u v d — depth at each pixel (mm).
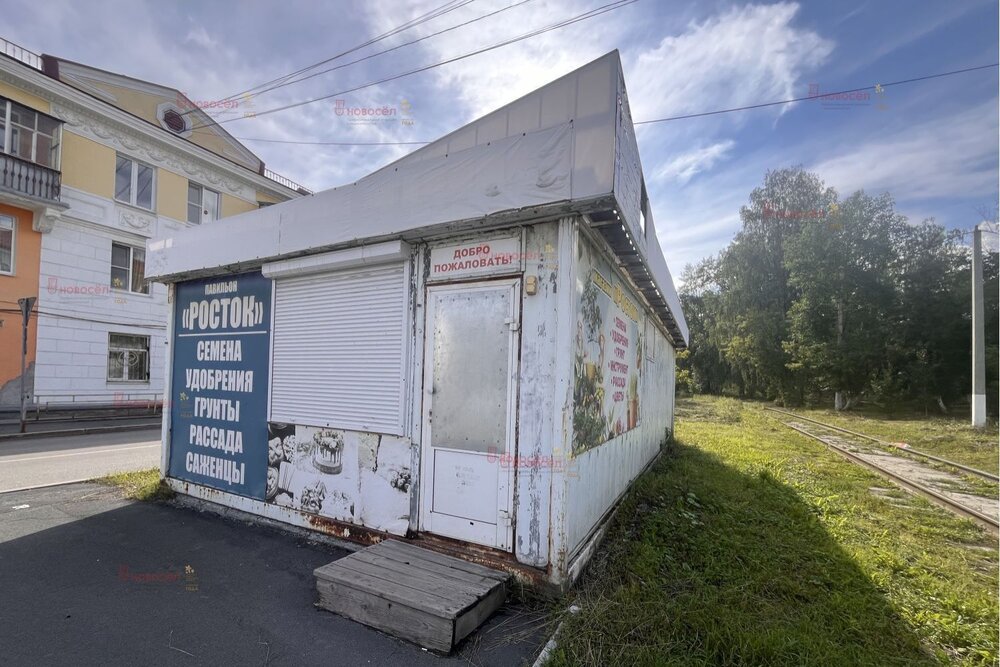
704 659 2799
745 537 5020
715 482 7508
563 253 3615
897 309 30734
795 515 5934
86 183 15711
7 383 13914
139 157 17375
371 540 4371
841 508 6488
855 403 31625
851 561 4473
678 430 16391
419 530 4117
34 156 14398
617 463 5516
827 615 3469
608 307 4887
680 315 10641
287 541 4742
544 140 3510
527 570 3547
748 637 2959
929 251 31453
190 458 6117
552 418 3568
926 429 18031
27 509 5645
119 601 3482
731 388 44219
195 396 6137
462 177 3867
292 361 5188
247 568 4098
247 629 3133
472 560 3791
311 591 3697
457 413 4008
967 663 2971
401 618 3043
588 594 3502
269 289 5480
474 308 3992
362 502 4500
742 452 11273
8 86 13992
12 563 4098
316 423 4906
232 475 5621
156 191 18016
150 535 4840
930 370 28484
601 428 4648
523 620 3250
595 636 2963
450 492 3990
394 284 4496
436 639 2900
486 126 3787
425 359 4219
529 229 3791
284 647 2936
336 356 4832
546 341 3641
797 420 22969
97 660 2775
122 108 17344
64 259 15156
